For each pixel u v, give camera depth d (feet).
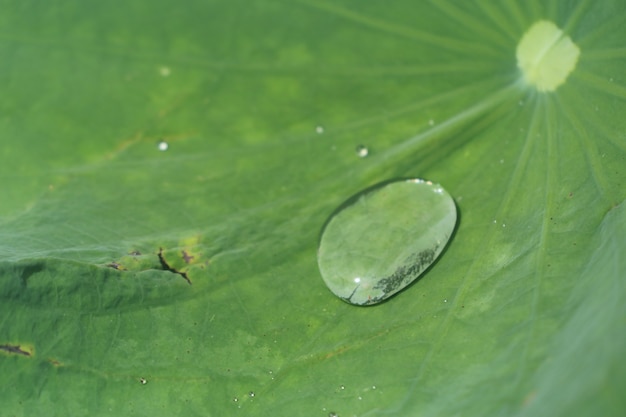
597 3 1.88
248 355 1.82
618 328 1.66
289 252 1.86
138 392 1.81
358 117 1.92
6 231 1.88
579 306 1.74
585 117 1.86
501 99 1.89
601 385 1.63
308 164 1.91
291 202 1.89
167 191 1.91
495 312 1.79
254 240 1.87
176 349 1.82
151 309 1.83
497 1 1.92
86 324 1.81
